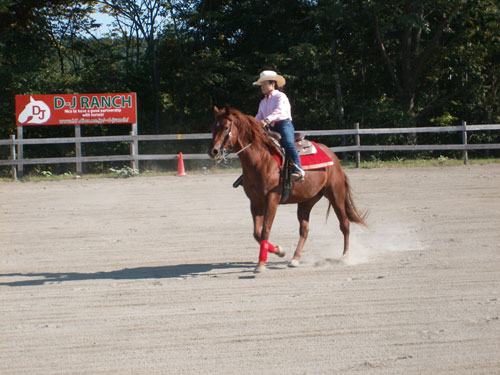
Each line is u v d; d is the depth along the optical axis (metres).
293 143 8.18
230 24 31.47
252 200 8.32
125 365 4.83
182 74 31.48
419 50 31.30
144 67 33.25
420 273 7.61
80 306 6.59
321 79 29.78
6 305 6.69
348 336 5.35
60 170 29.41
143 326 5.80
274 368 4.68
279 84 8.59
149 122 32.34
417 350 4.98
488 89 32.16
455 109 32.19
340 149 23.28
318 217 12.73
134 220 12.66
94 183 20.17
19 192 18.08
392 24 28.80
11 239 10.94
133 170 22.36
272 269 8.16
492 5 28.19
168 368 4.74
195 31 32.41
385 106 29.30
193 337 5.44
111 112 23.02
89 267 8.63
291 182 8.13
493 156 31.73
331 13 27.92
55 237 11.05
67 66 35.81
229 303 6.50
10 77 29.53
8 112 29.67
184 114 33.81
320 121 30.80
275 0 30.73
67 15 32.62
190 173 22.67
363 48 30.17
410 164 23.47
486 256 8.47
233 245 9.95
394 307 6.17
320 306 6.27
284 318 5.91
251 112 32.25
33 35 31.88
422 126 32.16
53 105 22.80
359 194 15.59
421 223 11.39
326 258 8.72
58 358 5.04
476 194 14.90
